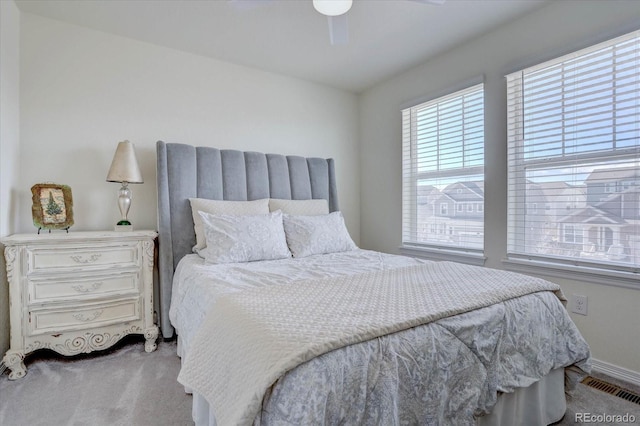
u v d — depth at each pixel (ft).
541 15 7.42
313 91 11.83
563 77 7.20
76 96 8.20
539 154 7.62
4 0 6.84
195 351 3.93
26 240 6.41
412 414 3.20
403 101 11.01
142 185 8.96
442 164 9.89
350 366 2.89
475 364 3.80
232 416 2.79
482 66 8.64
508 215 8.15
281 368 2.66
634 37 6.19
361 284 4.93
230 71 10.21
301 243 8.37
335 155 12.34
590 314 6.76
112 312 7.27
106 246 7.24
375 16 7.70
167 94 9.28
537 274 7.59
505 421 4.30
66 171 8.09
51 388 5.92
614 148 6.45
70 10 7.57
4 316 6.77
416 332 3.44
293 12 7.58
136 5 7.36
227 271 6.17
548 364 4.63
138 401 5.52
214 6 7.38
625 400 5.65
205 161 9.16
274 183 10.19
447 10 7.50
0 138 6.65
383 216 11.87
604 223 6.60
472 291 4.50
